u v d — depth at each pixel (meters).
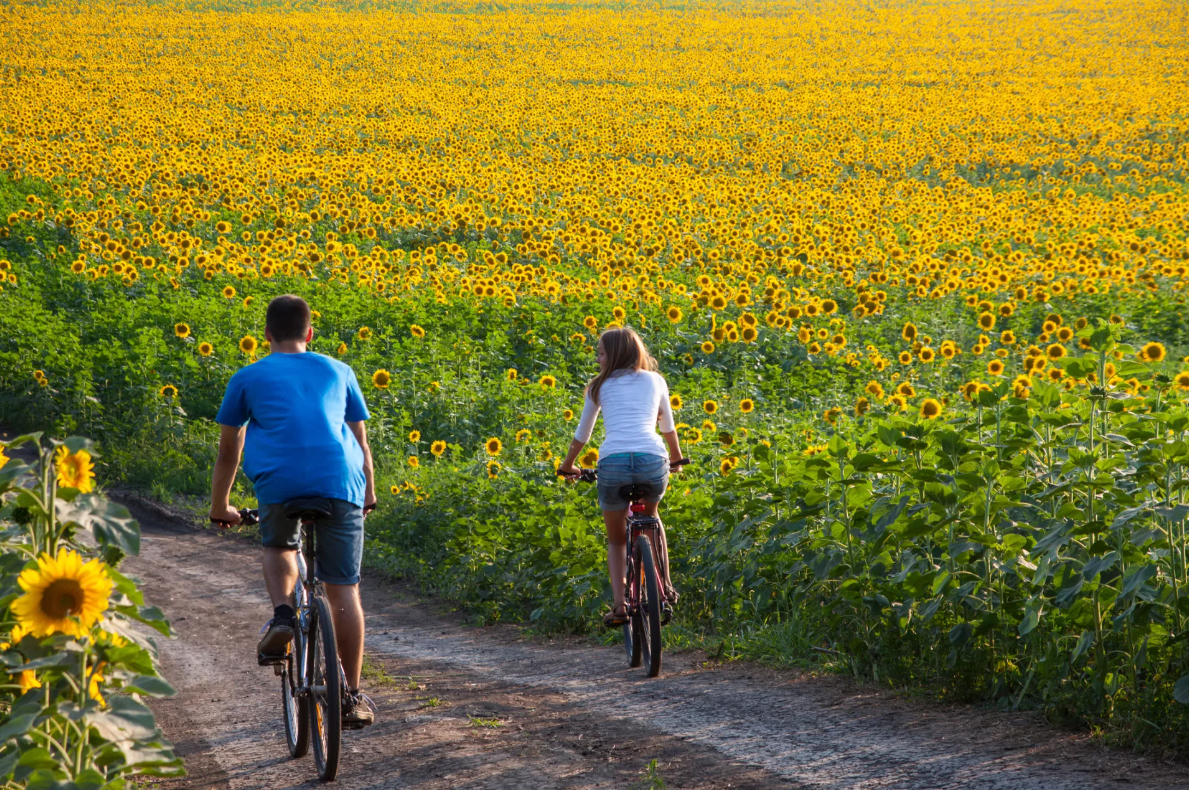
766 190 48.56
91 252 31.33
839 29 124.62
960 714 7.62
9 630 4.75
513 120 69.56
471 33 115.56
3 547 5.09
